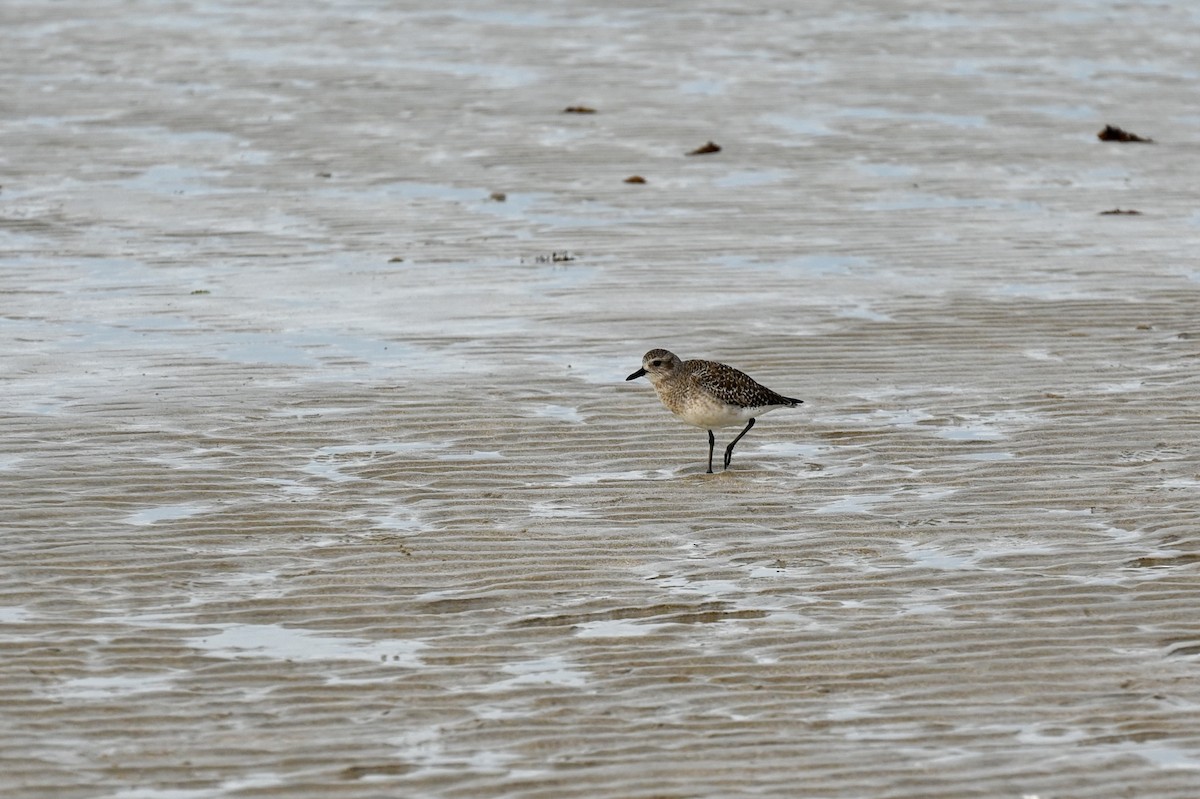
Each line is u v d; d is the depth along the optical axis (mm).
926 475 14258
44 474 14047
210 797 8773
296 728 9578
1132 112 33125
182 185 26938
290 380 16922
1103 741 9312
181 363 17484
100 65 37094
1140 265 21781
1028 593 11523
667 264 22016
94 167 28125
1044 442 15031
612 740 9414
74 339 18438
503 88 34750
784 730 9516
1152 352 17875
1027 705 9797
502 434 15367
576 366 17469
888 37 40625
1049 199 26156
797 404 14852
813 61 37812
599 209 25359
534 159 28766
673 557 12414
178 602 11461
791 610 11320
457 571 12094
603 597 11602
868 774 8961
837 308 19703
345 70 36531
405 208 25422
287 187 26781
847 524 13078
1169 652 10508
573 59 37781
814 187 26906
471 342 18359
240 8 44281
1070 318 19219
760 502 13633
